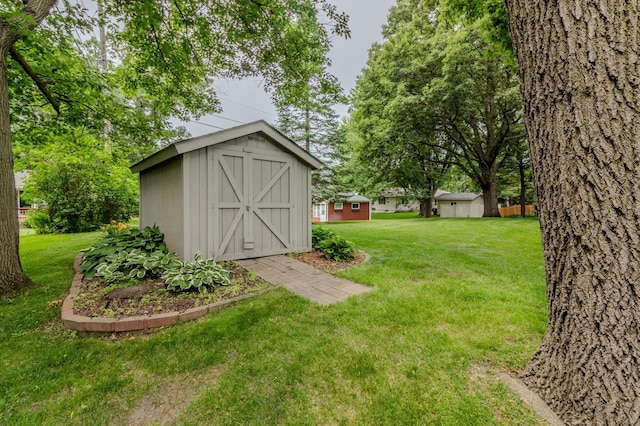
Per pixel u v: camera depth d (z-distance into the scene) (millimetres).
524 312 2479
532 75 1435
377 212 30062
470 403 1474
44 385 1687
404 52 11078
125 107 5871
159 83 5742
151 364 1887
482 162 13508
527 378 1602
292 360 1880
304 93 5859
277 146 4883
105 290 2857
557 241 1416
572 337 1365
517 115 11273
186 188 3881
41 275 3865
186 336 2207
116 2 4043
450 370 1736
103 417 1468
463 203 23297
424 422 1375
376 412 1448
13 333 2281
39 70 4496
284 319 2459
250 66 5285
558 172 1355
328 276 3715
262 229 4703
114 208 10305
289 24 4570
